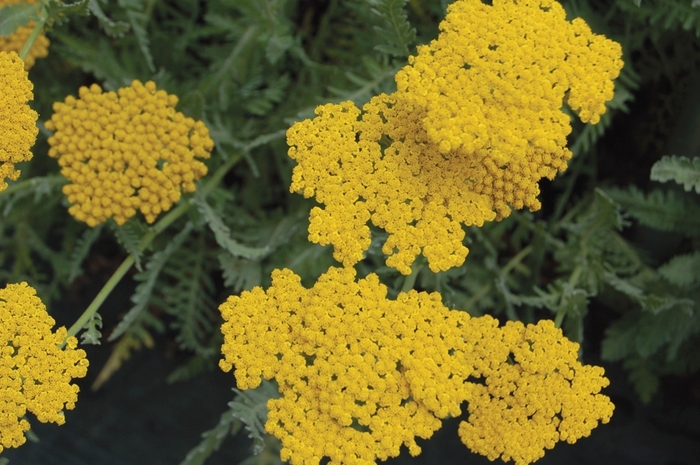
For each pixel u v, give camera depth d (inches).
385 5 23.1
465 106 21.6
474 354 22.5
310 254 26.3
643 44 27.1
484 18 22.0
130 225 24.2
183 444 28.6
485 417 22.4
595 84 21.8
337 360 22.0
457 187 22.3
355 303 22.1
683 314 26.0
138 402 28.8
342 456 21.9
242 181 28.9
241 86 26.9
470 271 27.0
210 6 27.0
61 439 28.4
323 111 22.5
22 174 27.5
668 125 27.5
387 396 22.0
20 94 22.6
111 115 23.6
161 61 27.8
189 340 27.4
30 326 22.3
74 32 27.6
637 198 26.0
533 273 27.0
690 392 28.0
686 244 27.2
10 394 22.2
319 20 28.8
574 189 28.4
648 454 28.0
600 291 26.9
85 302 29.3
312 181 22.4
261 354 22.2
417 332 22.0
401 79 21.7
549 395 22.3
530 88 21.6
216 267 28.1
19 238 28.1
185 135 23.8
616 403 28.3
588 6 25.5
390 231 22.2
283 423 22.3
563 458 28.1
